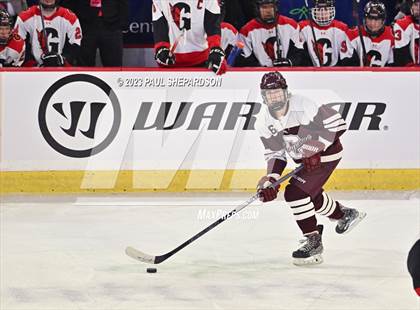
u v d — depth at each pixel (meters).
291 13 24.89
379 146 21.97
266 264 16.08
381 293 14.23
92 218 19.73
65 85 21.53
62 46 22.86
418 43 23.41
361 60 22.92
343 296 14.07
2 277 15.22
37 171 21.67
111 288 14.59
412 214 19.97
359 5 25.03
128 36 24.97
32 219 19.58
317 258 15.97
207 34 21.36
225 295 14.16
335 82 21.73
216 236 18.20
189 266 15.96
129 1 24.73
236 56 22.95
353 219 17.00
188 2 21.27
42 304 13.71
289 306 13.55
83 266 15.93
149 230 18.70
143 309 13.43
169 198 21.50
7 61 22.39
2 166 21.61
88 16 23.16
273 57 22.95
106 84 21.56
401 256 16.55
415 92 21.91
